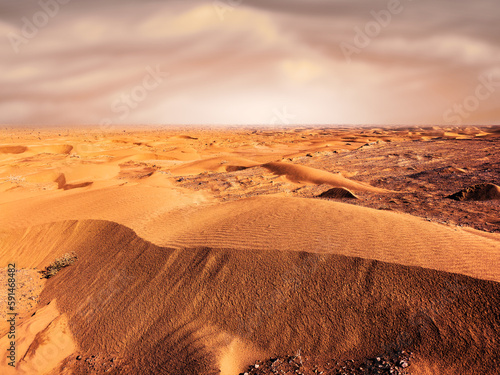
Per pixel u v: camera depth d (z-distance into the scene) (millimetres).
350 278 8203
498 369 5812
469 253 8391
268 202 16047
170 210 17609
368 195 24531
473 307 6801
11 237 16281
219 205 17266
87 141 98500
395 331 6949
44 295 11992
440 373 6062
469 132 124562
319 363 6809
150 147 91500
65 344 9055
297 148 89500
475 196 21359
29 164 55219
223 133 184375
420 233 9898
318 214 12586
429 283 7477
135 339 8680
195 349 7543
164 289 9789
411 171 41219
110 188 24266
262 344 7551
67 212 18062
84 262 13148
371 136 117938
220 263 9859
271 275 8961
